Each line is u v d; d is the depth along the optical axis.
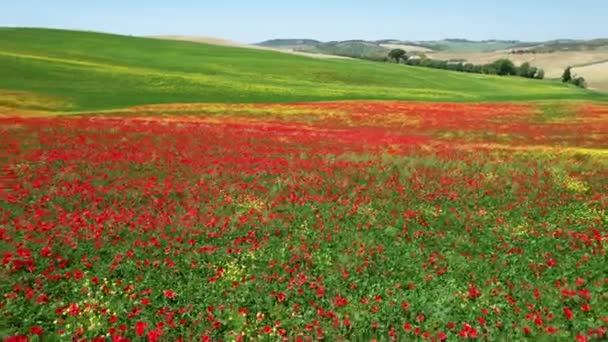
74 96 63.91
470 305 12.16
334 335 10.70
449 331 10.87
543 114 61.22
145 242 15.88
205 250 15.38
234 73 97.44
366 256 15.38
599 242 16.56
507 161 30.72
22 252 14.16
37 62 80.56
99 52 109.06
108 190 21.53
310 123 53.06
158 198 21.06
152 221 17.58
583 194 23.48
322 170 26.36
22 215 17.97
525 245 16.77
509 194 23.22
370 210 20.27
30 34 124.06
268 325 11.25
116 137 33.34
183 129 37.88
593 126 51.88
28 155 27.19
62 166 25.58
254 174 25.25
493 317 11.49
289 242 16.62
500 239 17.20
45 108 57.00
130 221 17.55
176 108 58.03
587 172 27.52
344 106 63.84
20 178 23.27
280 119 54.88
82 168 25.55
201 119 51.88
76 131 34.44
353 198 21.92
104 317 11.21
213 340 10.50
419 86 104.69
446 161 29.84
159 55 112.88
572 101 82.69
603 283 13.48
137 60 103.50
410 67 139.12
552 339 10.57
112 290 12.52
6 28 132.00
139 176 24.61
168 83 77.25
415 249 16.09
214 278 13.29
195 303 12.18
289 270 14.08
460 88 109.50
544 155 33.06
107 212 18.36
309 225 18.45
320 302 12.31
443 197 22.33
